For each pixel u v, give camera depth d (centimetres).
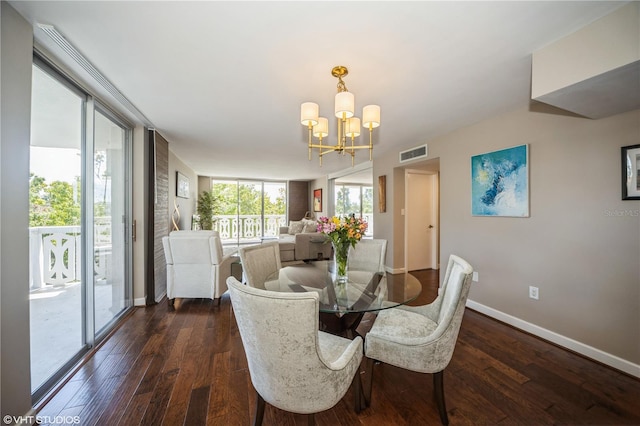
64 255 201
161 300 351
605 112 196
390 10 135
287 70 195
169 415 153
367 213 880
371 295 189
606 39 139
